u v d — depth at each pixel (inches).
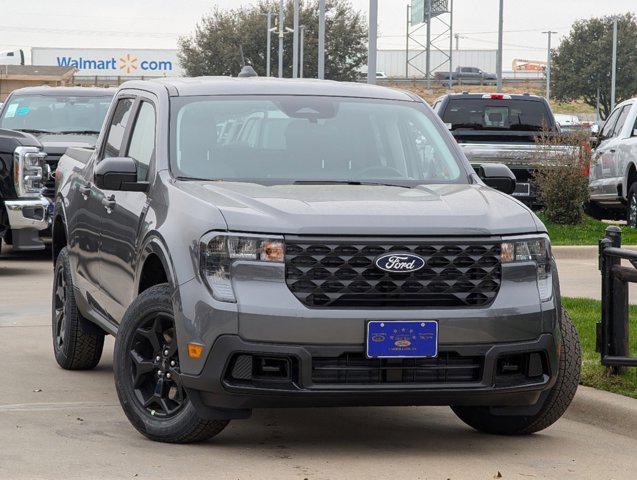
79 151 388.8
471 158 828.6
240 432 286.4
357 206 261.3
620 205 884.6
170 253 263.6
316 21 3858.3
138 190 294.0
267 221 253.4
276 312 247.8
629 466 263.0
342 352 249.3
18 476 242.1
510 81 5029.5
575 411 314.5
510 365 262.4
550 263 269.1
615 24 3459.6
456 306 255.4
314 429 292.4
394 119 318.3
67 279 359.6
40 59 4889.3
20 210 616.7
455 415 315.3
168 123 305.0
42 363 379.9
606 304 329.7
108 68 4918.8
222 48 3846.0
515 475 251.3
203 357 251.8
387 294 252.4
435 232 255.4
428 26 4082.2
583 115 4097.0
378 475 247.8
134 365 276.7
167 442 272.2
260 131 307.7
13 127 772.0
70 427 288.5
